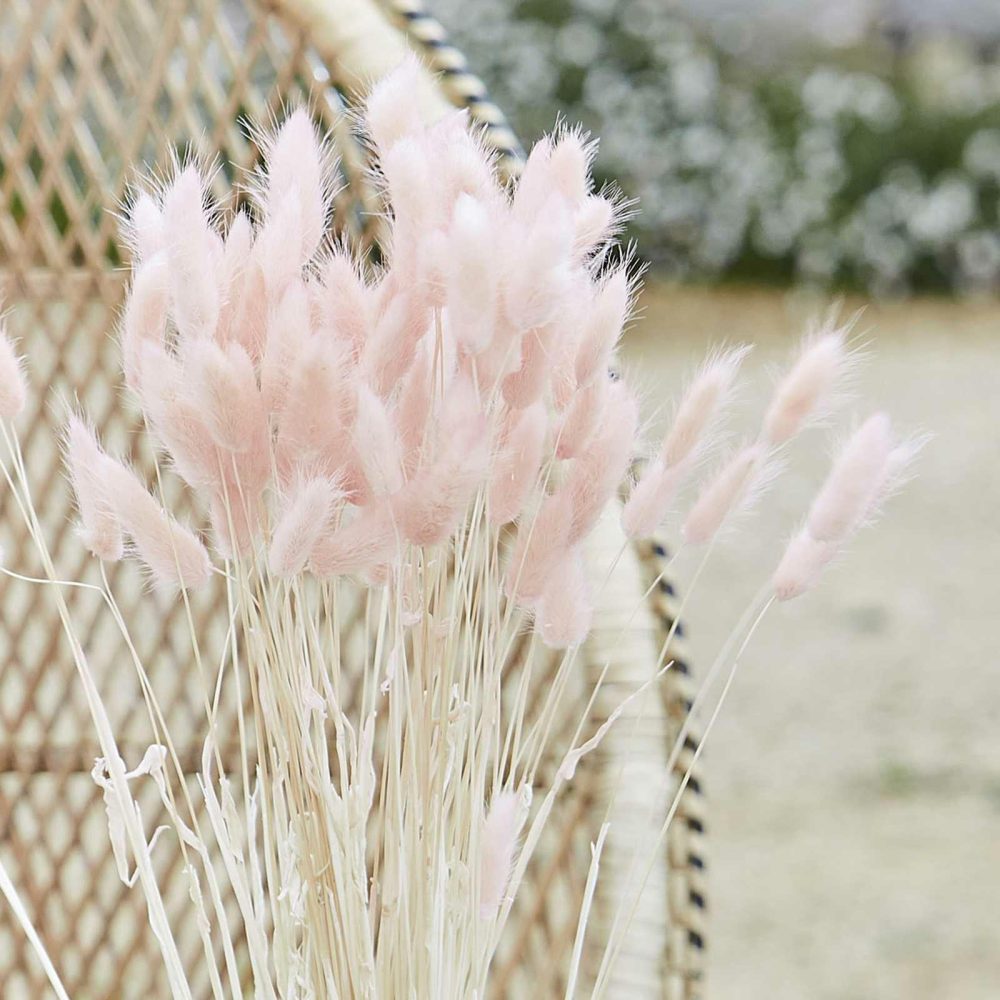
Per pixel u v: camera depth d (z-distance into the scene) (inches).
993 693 192.2
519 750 48.7
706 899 58.2
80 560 65.3
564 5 416.5
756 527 246.2
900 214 429.4
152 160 63.3
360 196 58.6
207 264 45.3
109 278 63.3
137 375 46.6
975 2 514.6
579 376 46.4
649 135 415.8
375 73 58.6
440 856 47.1
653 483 47.8
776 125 433.4
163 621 64.9
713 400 47.1
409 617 47.5
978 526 252.2
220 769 47.9
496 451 46.9
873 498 48.2
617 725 58.5
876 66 487.8
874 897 144.6
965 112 436.8
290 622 47.0
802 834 157.6
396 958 47.4
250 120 59.1
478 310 44.4
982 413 308.8
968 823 159.2
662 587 59.1
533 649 48.5
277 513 46.6
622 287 46.4
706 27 456.1
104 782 48.1
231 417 45.0
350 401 45.9
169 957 48.0
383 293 46.7
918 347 372.5
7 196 64.4
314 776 47.4
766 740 180.5
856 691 193.8
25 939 63.2
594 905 58.2
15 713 65.3
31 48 64.1
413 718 47.1
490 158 48.6
